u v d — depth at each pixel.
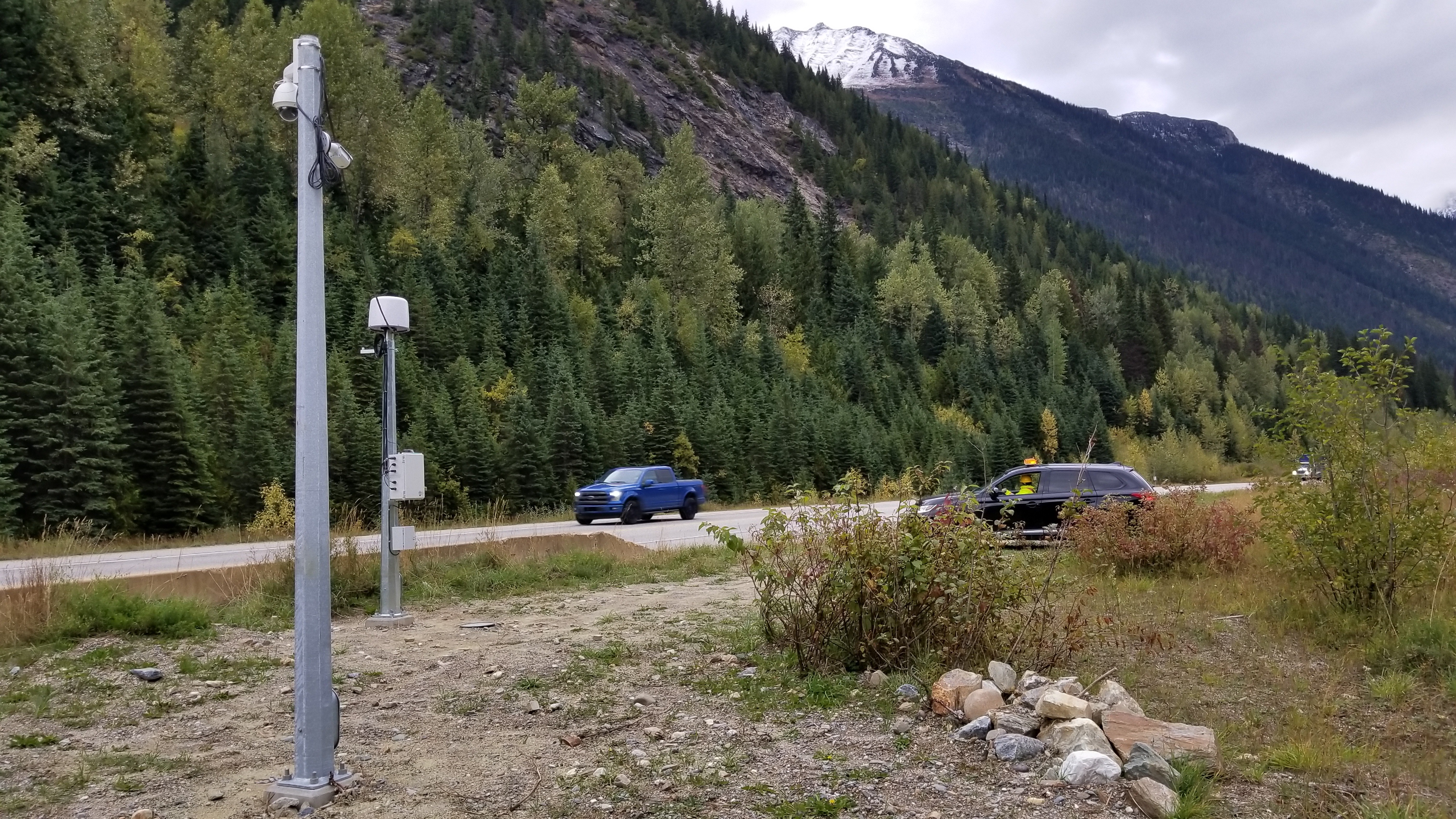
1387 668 6.77
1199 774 4.46
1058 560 7.58
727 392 80.56
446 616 10.09
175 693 6.71
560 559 13.46
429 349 71.81
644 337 89.75
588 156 137.62
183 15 102.88
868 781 4.69
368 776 4.91
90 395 34.12
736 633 8.50
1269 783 4.58
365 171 91.56
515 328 83.31
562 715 6.06
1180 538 11.77
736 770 4.90
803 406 78.00
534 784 4.75
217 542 25.28
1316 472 8.36
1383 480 7.96
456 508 46.72
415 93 156.88
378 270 80.56
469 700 6.46
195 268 75.25
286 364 55.41
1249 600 9.45
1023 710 5.42
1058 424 92.06
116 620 8.41
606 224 115.62
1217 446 111.25
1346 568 8.07
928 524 6.95
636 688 6.72
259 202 85.56
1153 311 160.50
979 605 6.84
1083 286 179.50
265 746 5.55
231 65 94.00
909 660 6.78
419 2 180.12
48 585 8.70
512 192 117.19
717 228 106.44
